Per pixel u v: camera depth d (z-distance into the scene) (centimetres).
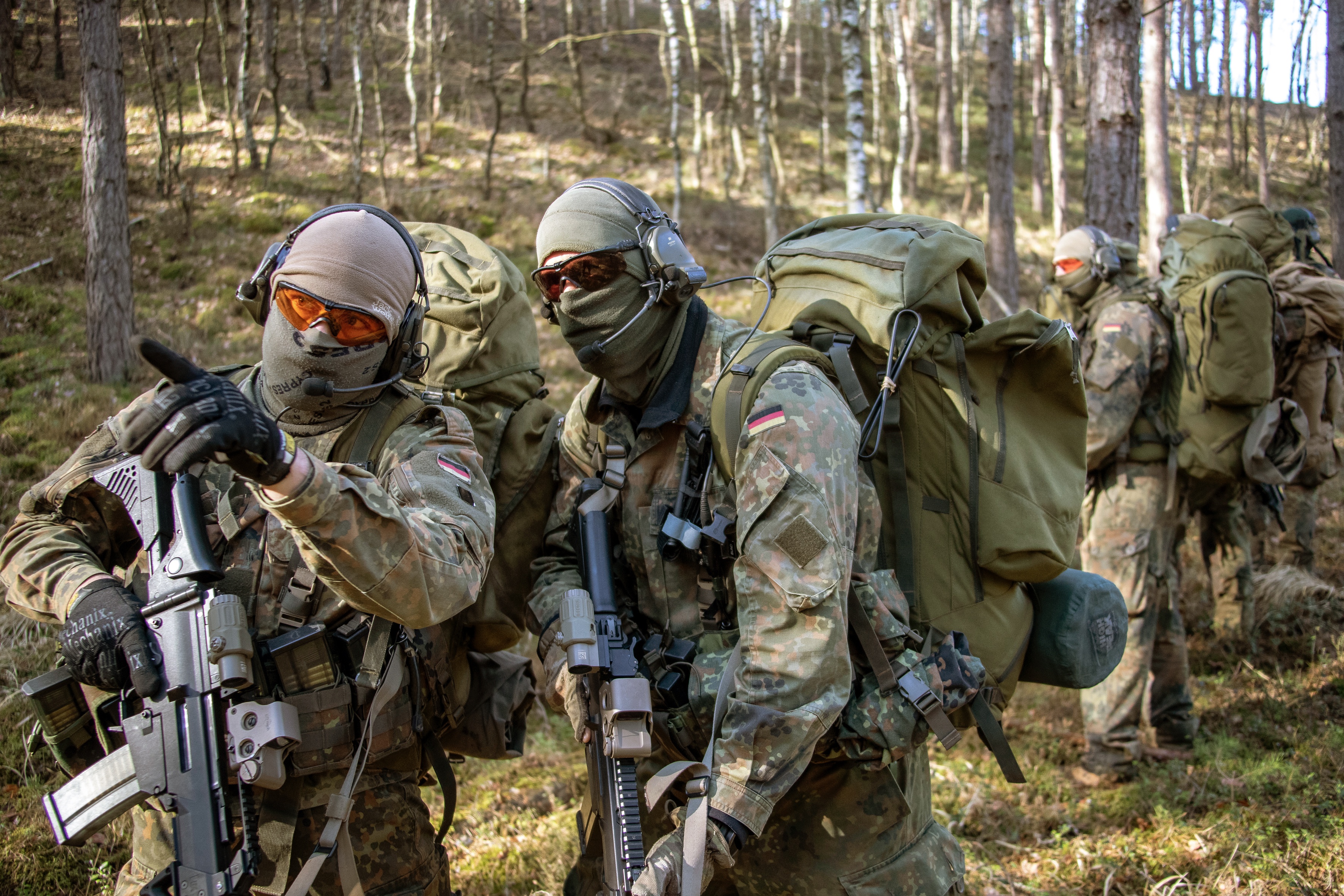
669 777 154
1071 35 2764
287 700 156
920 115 2667
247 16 1338
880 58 2003
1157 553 365
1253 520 447
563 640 167
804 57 2891
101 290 700
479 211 1377
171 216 1120
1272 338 392
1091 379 367
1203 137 2802
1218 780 343
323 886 164
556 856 291
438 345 204
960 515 186
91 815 147
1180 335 370
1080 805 339
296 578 161
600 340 184
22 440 567
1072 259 397
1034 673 203
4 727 327
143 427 116
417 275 170
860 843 178
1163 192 1073
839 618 157
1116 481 372
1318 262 545
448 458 164
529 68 2133
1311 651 445
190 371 118
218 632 142
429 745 187
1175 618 373
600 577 179
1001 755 180
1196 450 369
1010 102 1196
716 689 171
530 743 383
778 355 171
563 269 182
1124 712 356
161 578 149
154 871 165
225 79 1309
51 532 171
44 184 1075
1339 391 475
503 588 205
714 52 2648
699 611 183
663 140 1916
